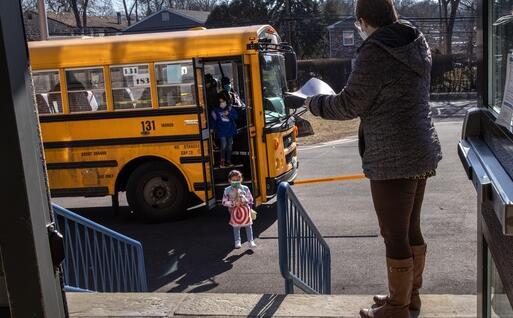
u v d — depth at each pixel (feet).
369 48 9.29
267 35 30.78
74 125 30.30
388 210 9.73
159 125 29.58
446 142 56.70
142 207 30.53
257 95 28.71
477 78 7.52
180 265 23.57
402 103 9.31
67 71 30.07
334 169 45.98
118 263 16.40
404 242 9.89
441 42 158.20
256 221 29.94
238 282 21.16
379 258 22.71
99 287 18.01
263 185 29.14
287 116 30.63
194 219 31.17
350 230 26.96
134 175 30.40
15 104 4.10
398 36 9.31
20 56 4.22
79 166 30.55
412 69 9.24
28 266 4.29
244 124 31.01
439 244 23.76
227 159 30.19
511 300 5.08
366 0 9.56
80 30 139.33
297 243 14.12
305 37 161.48
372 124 9.53
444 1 151.02
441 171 40.47
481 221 7.14
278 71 31.73
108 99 29.91
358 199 33.78
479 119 7.43
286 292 13.43
